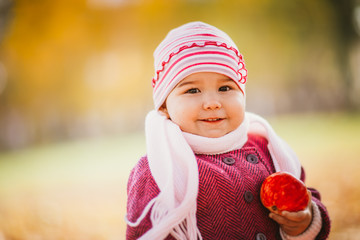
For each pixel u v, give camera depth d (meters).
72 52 22.11
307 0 22.20
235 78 1.64
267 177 1.55
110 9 21.89
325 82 25.91
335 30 23.20
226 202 1.53
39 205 6.97
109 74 24.12
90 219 5.68
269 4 22.03
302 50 23.06
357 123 18.14
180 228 1.49
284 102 29.05
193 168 1.49
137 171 1.64
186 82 1.61
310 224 1.53
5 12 20.36
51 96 23.92
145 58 23.55
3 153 23.28
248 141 1.83
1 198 8.16
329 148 10.92
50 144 25.50
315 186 6.57
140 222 1.50
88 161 13.31
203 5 22.20
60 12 20.33
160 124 1.65
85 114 26.52
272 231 1.60
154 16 22.38
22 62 21.78
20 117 24.64
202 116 1.59
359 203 5.15
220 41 1.69
